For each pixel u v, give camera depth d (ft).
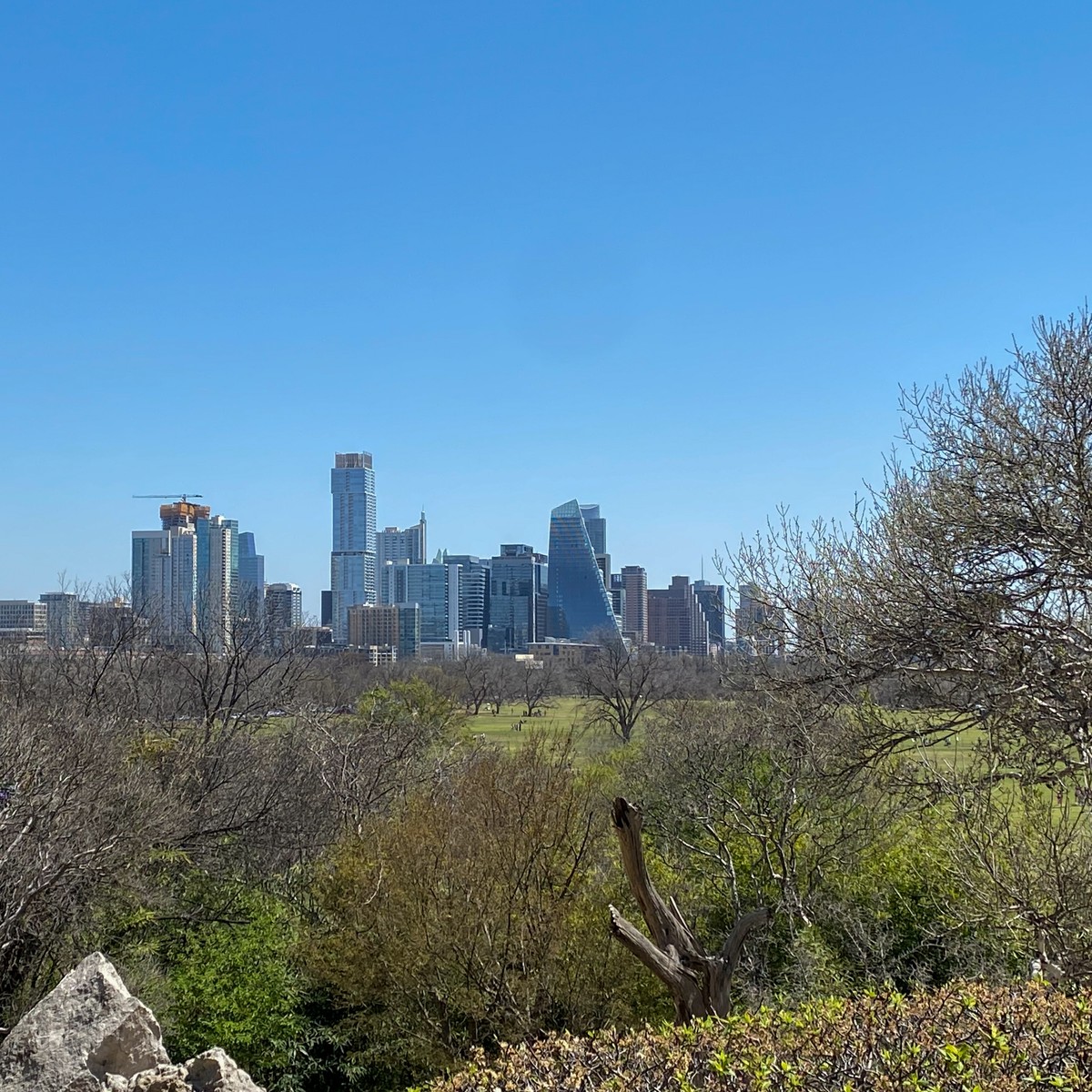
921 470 44.39
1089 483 38.22
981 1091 15.16
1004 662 39.88
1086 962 34.32
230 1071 23.73
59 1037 24.21
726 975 29.40
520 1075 18.69
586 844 51.42
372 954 49.88
